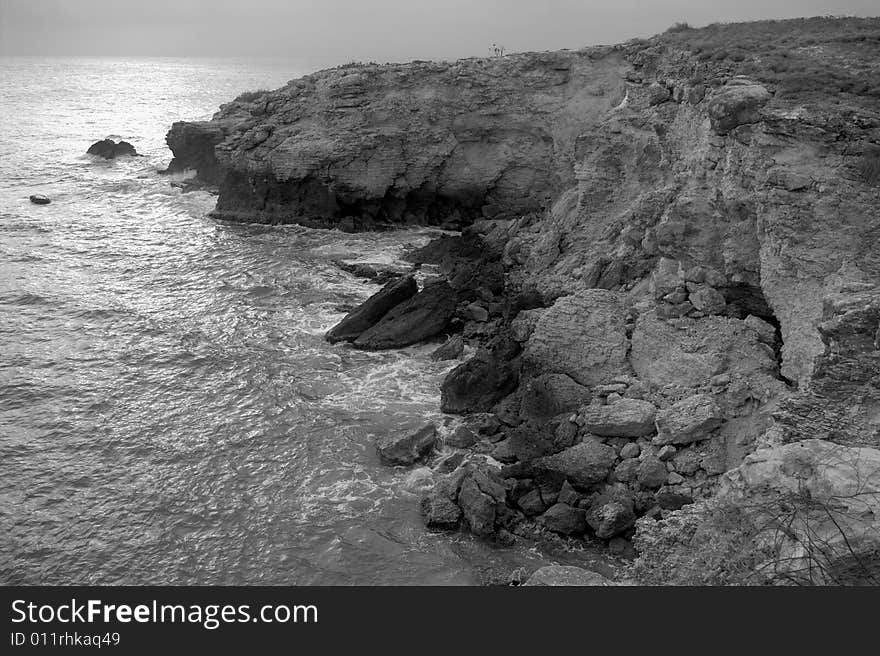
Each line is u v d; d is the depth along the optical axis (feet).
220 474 91.71
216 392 111.45
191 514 84.58
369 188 190.90
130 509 85.51
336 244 182.29
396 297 130.11
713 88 111.04
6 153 306.76
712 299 96.78
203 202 227.81
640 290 109.91
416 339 125.39
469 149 193.77
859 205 78.69
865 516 46.19
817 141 83.10
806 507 48.39
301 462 93.86
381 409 105.70
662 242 100.89
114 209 219.61
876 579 43.91
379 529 81.56
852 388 61.16
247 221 203.82
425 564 75.77
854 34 139.74
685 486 77.77
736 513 53.31
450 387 105.19
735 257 92.84
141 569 76.28
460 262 155.33
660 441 81.87
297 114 201.05
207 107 547.90
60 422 102.89
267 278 159.22
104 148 298.97
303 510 84.94
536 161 188.14
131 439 99.14
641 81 160.15
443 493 83.71
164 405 107.76
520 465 86.22
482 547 78.74
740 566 49.19
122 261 170.81
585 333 100.53
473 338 126.11
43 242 184.14
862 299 64.59
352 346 126.00
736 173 93.04
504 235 161.17
